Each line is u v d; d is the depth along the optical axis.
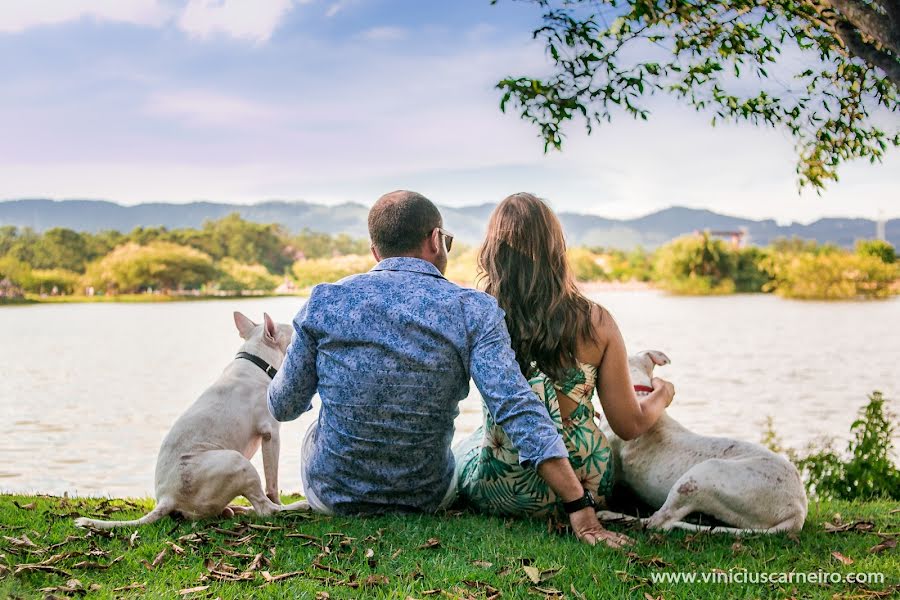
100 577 3.14
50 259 102.75
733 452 3.92
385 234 3.62
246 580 3.10
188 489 3.84
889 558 3.50
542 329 3.69
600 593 3.02
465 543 3.53
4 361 25.17
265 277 103.31
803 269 73.94
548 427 3.40
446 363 3.48
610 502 4.27
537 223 3.76
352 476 3.73
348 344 3.50
